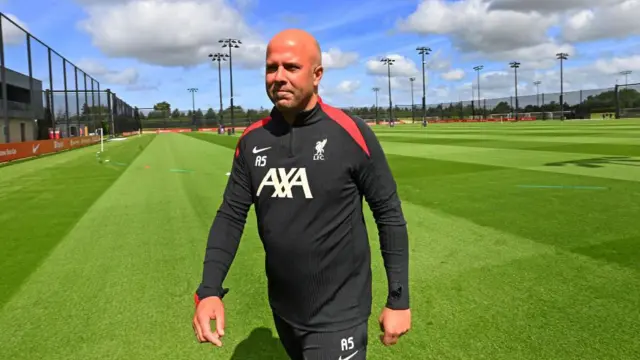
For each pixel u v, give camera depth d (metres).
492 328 3.01
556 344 2.78
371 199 1.58
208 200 8.28
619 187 7.89
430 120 89.50
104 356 2.82
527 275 3.94
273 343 2.93
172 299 3.69
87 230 6.20
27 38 26.23
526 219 5.89
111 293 3.86
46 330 3.20
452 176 10.00
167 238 5.68
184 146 26.42
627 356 2.62
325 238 1.54
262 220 1.62
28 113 35.41
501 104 78.12
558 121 62.16
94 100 45.19
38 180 11.80
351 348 1.58
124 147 28.08
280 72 1.46
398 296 1.54
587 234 5.10
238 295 3.74
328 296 1.57
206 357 2.77
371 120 90.69
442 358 2.67
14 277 4.33
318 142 1.52
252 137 1.64
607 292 3.52
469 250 4.70
